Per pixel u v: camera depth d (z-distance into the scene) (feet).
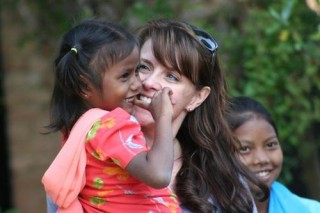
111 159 24.71
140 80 26.73
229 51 50.90
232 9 53.47
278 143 34.96
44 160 64.18
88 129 24.89
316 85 50.83
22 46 58.23
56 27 56.34
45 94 63.77
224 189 29.30
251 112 34.58
